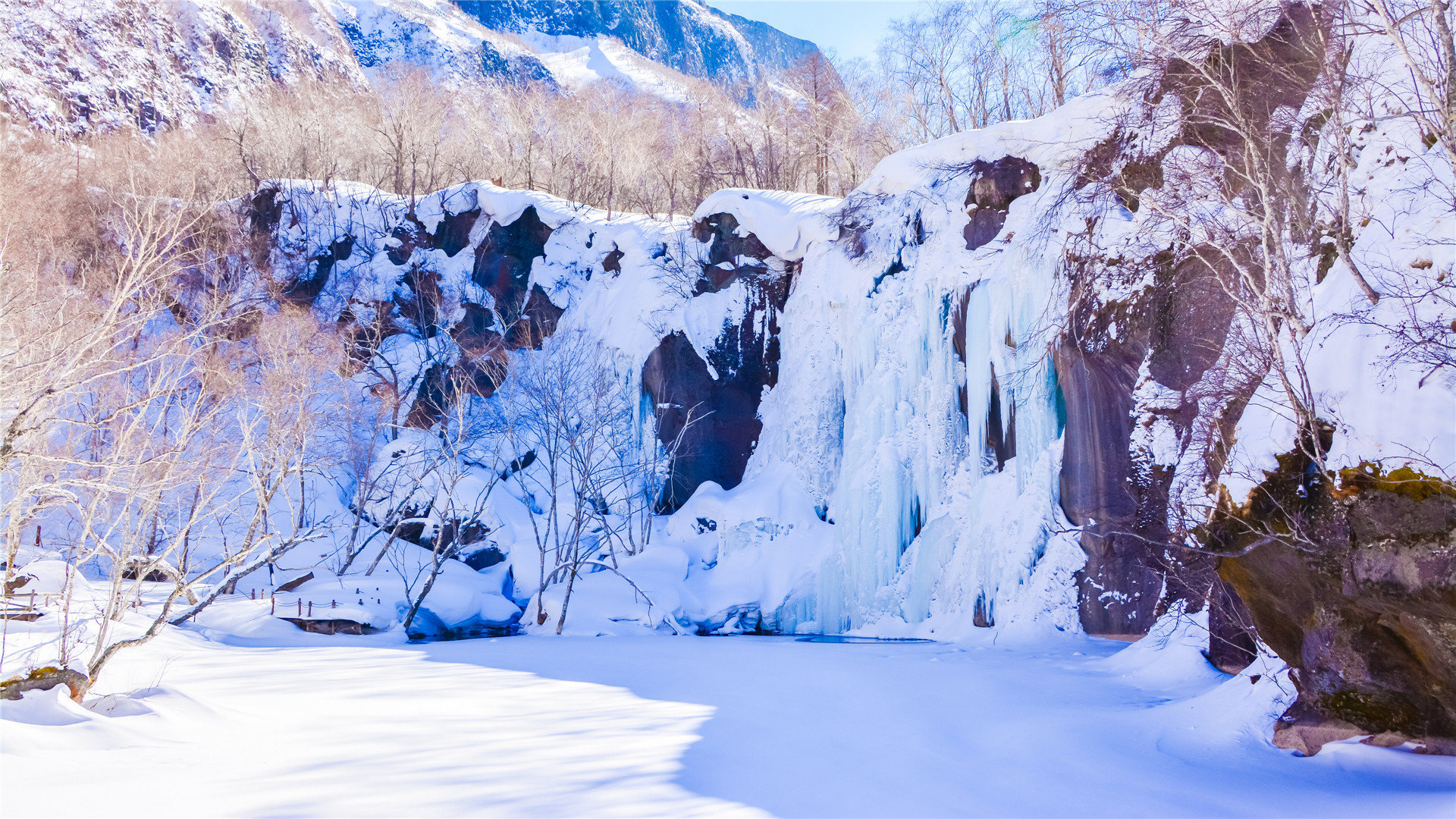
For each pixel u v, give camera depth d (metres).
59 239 24.25
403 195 43.06
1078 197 20.31
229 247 32.31
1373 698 8.42
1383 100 9.75
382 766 8.61
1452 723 7.95
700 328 32.25
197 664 16.30
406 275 38.84
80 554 13.56
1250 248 12.09
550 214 38.09
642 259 34.78
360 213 39.84
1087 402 20.38
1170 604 17.70
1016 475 22.33
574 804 7.41
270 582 26.83
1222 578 9.91
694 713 11.85
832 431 28.42
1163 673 13.59
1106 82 16.67
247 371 28.05
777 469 29.48
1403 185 8.90
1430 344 7.65
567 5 193.38
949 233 24.95
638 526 30.67
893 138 39.62
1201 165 13.66
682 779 8.33
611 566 28.14
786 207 31.20
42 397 11.35
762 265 31.78
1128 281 19.31
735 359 31.89
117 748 8.60
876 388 26.16
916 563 24.20
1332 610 8.47
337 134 50.88
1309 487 8.39
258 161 46.44
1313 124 11.70
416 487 28.05
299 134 49.59
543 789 7.86
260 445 23.28
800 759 9.29
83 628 15.79
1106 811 7.41
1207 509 10.27
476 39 129.00
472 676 15.12
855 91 42.56
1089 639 19.77
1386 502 7.59
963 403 24.88
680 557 28.59
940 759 9.35
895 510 25.03
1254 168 11.64
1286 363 9.27
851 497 25.86
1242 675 10.35
